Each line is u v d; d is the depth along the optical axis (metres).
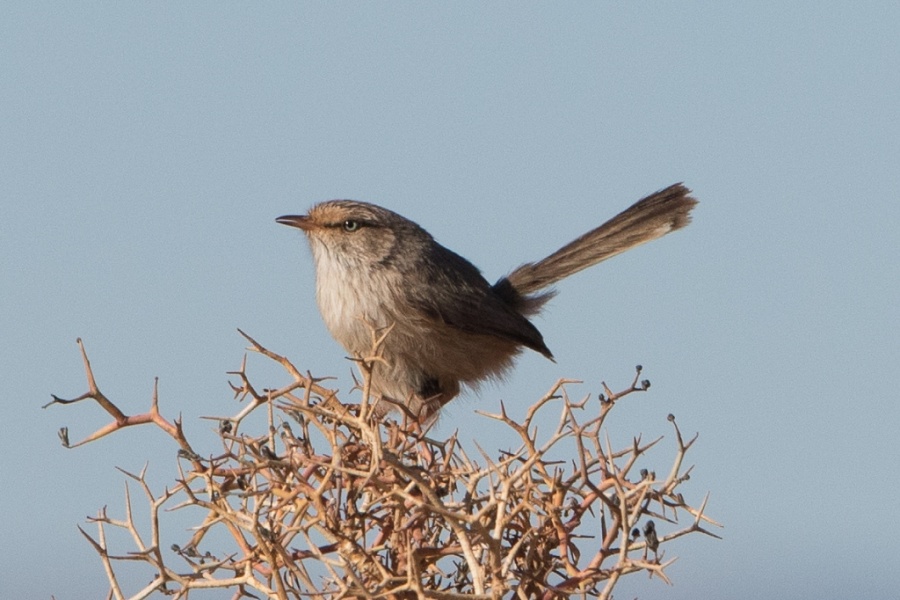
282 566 6.00
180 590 5.89
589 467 6.13
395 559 6.20
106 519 5.90
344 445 6.28
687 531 5.71
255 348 6.36
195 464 6.07
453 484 6.41
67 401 6.05
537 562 6.04
